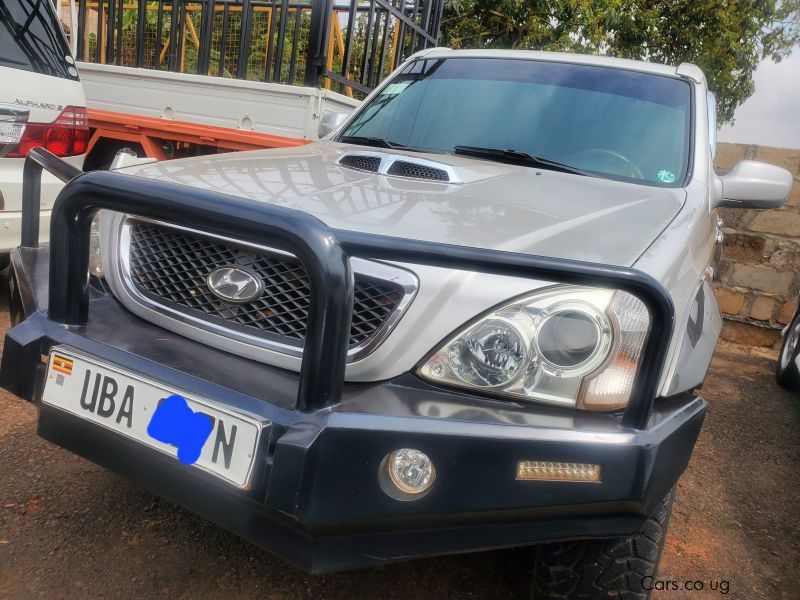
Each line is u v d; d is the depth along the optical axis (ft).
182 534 7.91
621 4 42.19
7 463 8.75
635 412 5.29
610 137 9.84
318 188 7.01
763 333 21.52
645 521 5.61
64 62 13.34
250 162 8.33
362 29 21.98
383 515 5.18
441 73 11.56
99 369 5.95
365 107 11.82
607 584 6.14
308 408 5.19
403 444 5.11
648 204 7.86
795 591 8.51
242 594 7.10
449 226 6.08
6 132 12.04
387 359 5.73
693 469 11.71
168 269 6.73
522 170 9.00
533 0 38.91
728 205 10.45
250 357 6.14
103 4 21.47
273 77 18.72
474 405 5.46
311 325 5.10
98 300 6.93
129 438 5.74
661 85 10.69
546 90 10.63
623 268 5.07
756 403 15.84
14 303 7.53
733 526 9.94
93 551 7.41
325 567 5.32
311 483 5.02
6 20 12.20
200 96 16.83
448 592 7.50
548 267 4.99
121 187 5.73
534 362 5.50
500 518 5.31
